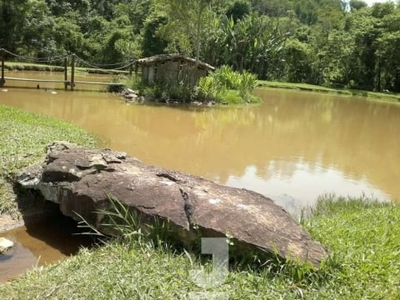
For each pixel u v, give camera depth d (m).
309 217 6.43
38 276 4.02
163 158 9.96
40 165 6.17
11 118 10.16
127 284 3.69
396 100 33.41
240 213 4.56
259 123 16.52
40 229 5.59
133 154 9.95
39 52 33.56
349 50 39.78
